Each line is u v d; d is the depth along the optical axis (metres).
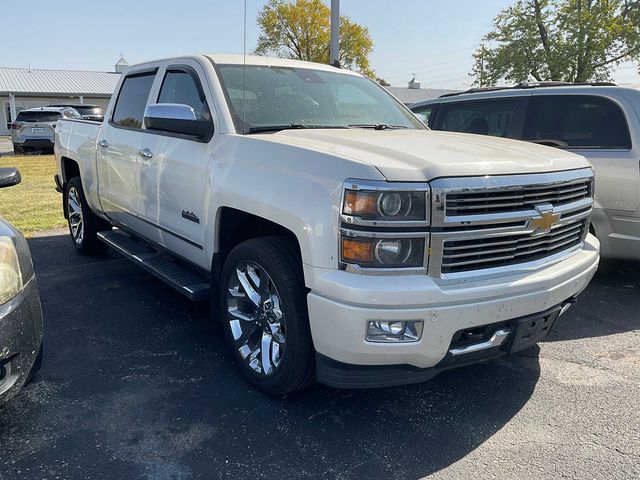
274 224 3.22
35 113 20.64
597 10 24.95
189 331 4.14
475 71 29.41
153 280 5.35
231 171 3.30
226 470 2.56
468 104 6.45
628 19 25.55
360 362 2.64
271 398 3.21
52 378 3.39
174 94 4.20
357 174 2.55
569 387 3.41
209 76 3.82
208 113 3.69
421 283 2.52
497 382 3.47
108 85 44.09
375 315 2.50
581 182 3.21
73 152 5.96
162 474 2.52
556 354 3.88
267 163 3.07
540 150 3.30
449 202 2.53
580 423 3.01
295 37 47.78
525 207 2.81
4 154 20.73
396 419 3.03
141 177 4.43
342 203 2.56
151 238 4.59
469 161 2.70
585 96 5.29
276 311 3.09
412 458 2.69
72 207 6.32
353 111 4.27
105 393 3.22
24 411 3.01
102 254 6.31
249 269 3.25
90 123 5.70
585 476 2.56
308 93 4.13
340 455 2.70
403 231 2.50
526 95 5.80
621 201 4.88
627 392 3.35
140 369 3.53
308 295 2.72
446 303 2.56
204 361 3.66
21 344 2.64
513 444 2.81
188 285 3.80
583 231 3.38
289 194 2.84
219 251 3.58
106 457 2.63
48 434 2.81
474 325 2.65
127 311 4.53
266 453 2.70
